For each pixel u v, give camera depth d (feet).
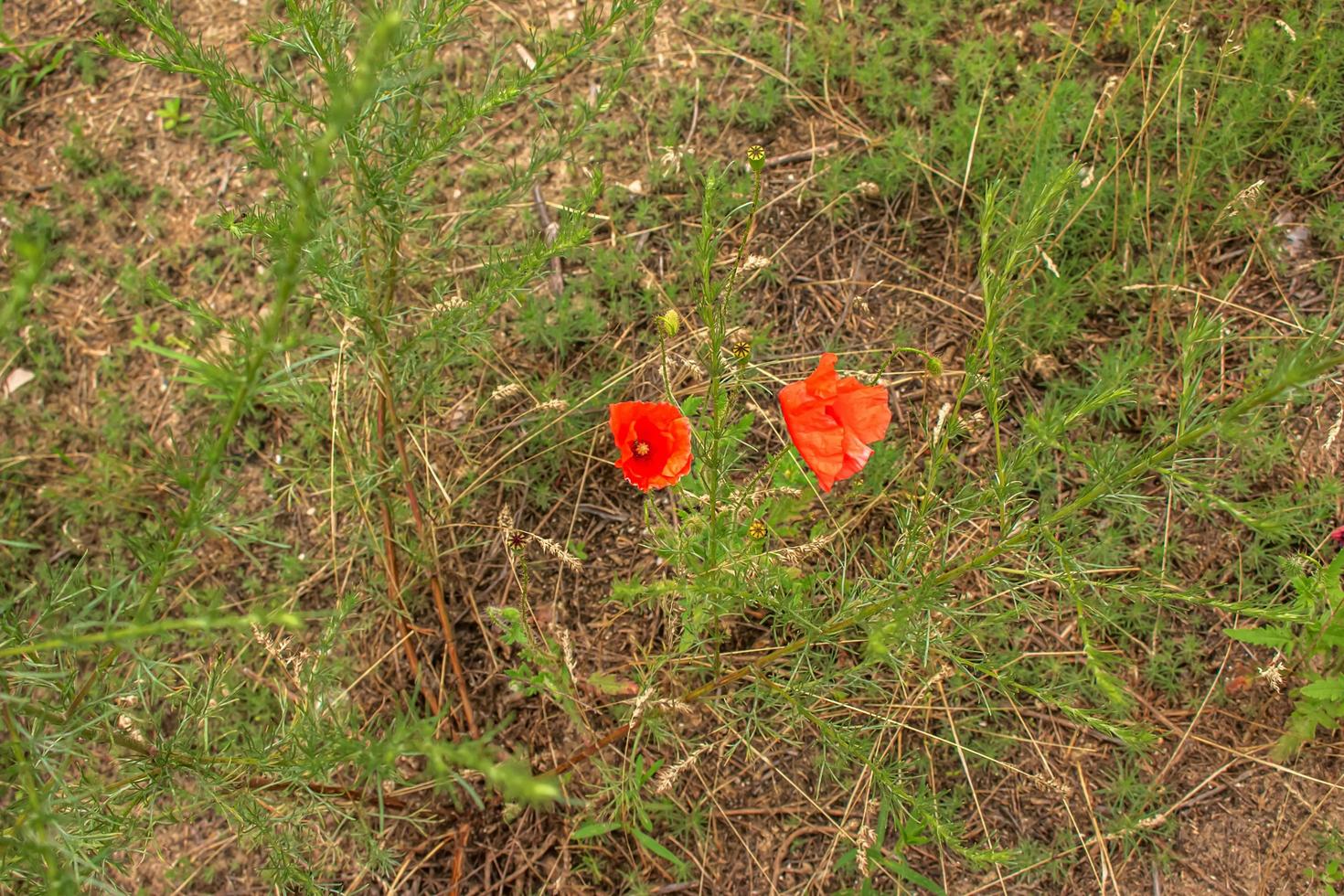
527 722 4.17
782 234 4.62
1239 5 4.59
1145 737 3.21
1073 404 4.22
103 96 4.87
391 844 4.09
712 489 3.29
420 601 4.30
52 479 4.49
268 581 4.37
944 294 4.51
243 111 3.43
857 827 4.02
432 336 3.90
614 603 4.27
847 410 3.35
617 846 4.06
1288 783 4.01
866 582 3.75
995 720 4.12
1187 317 4.36
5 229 4.74
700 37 4.82
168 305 4.66
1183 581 4.17
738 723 4.11
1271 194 4.50
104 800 3.39
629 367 4.43
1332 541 4.11
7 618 3.30
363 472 4.22
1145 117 4.42
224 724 4.12
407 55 3.46
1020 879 4.00
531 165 3.88
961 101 4.53
